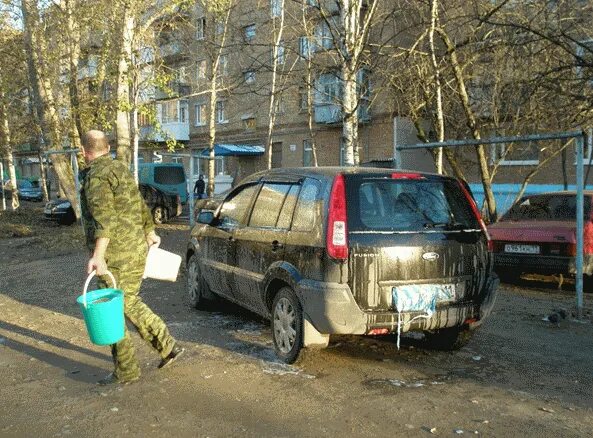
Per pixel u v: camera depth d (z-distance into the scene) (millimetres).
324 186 5059
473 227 5395
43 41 17953
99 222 4402
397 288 4883
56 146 18828
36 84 18344
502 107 12680
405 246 4922
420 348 5941
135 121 17453
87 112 17672
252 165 36219
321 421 4098
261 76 20891
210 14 20312
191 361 5422
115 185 4598
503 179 21719
